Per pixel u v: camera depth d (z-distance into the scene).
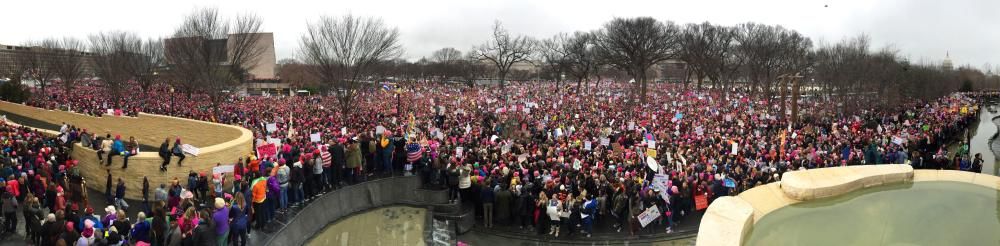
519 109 41.94
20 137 22.92
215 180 15.69
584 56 83.81
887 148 22.62
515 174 17.14
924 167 21.86
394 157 19.66
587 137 27.05
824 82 55.66
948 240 5.23
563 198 15.79
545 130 29.64
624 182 16.38
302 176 15.83
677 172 18.02
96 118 33.81
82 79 82.56
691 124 34.53
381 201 18.03
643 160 20.70
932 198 6.25
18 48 75.25
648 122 34.28
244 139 21.38
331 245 14.56
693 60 74.19
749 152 21.89
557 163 18.73
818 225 5.55
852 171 6.91
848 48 55.66
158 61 62.47
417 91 78.44
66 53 60.81
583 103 54.28
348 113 36.72
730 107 51.91
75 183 15.77
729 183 16.52
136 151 17.84
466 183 17.27
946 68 113.06
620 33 67.62
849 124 35.22
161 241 12.06
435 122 33.62
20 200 16.00
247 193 13.40
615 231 15.91
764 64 62.78
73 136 23.09
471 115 39.34
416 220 16.75
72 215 12.56
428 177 18.77
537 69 138.38
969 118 46.62
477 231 16.41
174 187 14.80
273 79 87.44
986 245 5.09
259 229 13.69
